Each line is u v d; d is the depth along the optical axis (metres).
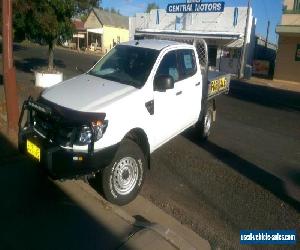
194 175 6.23
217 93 8.25
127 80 5.36
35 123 4.74
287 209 5.32
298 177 6.59
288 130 10.25
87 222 4.24
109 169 4.53
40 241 3.82
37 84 12.11
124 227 4.22
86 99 4.66
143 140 5.16
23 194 4.73
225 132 9.33
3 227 4.00
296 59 25.64
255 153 7.76
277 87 22.91
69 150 4.21
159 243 3.99
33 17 11.52
